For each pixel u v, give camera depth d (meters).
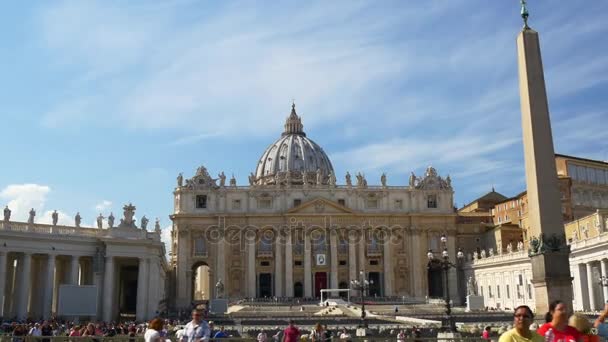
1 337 23.75
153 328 14.55
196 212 110.69
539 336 10.12
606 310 11.45
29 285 60.19
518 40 26.30
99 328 39.59
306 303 96.19
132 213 64.75
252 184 115.19
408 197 114.31
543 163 24.81
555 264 24.11
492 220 120.25
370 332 44.94
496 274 95.69
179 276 108.81
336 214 110.81
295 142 163.50
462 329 46.91
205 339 14.34
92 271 63.06
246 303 96.00
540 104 25.17
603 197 98.00
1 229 55.19
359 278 110.44
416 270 111.44
